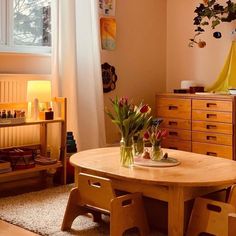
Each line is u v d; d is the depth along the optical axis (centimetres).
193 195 230
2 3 349
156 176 226
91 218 270
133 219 232
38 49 376
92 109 393
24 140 355
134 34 447
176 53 470
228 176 226
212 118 387
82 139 390
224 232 216
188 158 271
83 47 387
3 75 335
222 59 432
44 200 307
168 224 227
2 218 272
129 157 247
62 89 373
